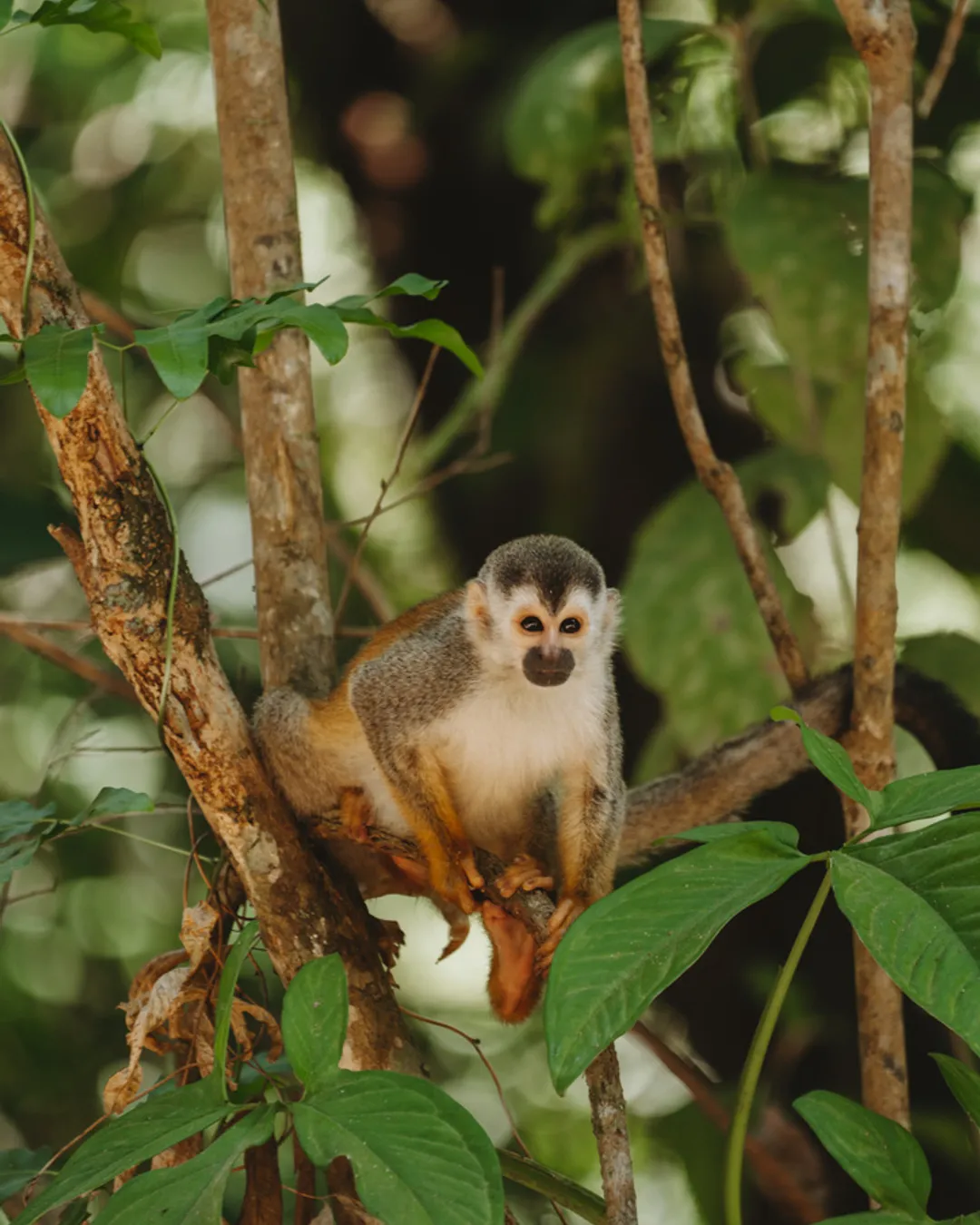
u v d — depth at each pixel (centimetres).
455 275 1354
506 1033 1538
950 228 1053
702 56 1202
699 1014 1166
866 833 562
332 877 902
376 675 932
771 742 988
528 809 991
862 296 995
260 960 1292
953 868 536
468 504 1326
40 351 608
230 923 837
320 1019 575
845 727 925
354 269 1611
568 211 1265
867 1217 547
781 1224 1099
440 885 893
